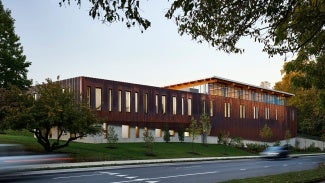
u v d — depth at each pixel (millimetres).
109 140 35031
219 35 9281
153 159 29828
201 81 56812
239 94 60531
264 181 13648
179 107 48750
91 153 29281
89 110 28000
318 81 14203
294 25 9719
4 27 36844
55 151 28375
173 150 37562
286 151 38250
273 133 67000
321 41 10750
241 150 47906
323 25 9570
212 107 54000
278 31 9727
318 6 9109
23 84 37750
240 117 59188
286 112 72062
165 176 18125
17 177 16609
